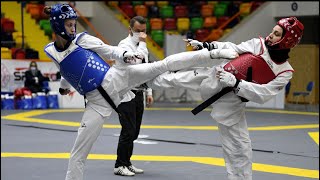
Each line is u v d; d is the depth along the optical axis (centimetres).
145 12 2795
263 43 593
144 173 881
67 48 597
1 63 2039
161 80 608
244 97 586
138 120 864
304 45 2481
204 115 1825
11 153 1075
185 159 1016
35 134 1352
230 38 2430
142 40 775
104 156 1042
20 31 2533
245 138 627
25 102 1997
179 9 2820
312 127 1528
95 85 601
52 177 850
